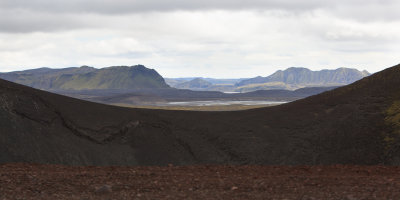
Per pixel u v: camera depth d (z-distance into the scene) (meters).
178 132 57.56
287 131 56.81
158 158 51.22
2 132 43.59
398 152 42.56
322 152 49.69
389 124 49.16
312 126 56.88
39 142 45.72
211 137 56.28
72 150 47.41
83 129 52.56
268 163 49.59
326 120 57.53
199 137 56.47
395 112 51.25
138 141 54.34
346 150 48.03
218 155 52.12
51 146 46.12
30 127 47.69
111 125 55.62
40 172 17.08
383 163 42.41
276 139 54.72
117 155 50.06
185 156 52.16
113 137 53.47
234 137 55.72
